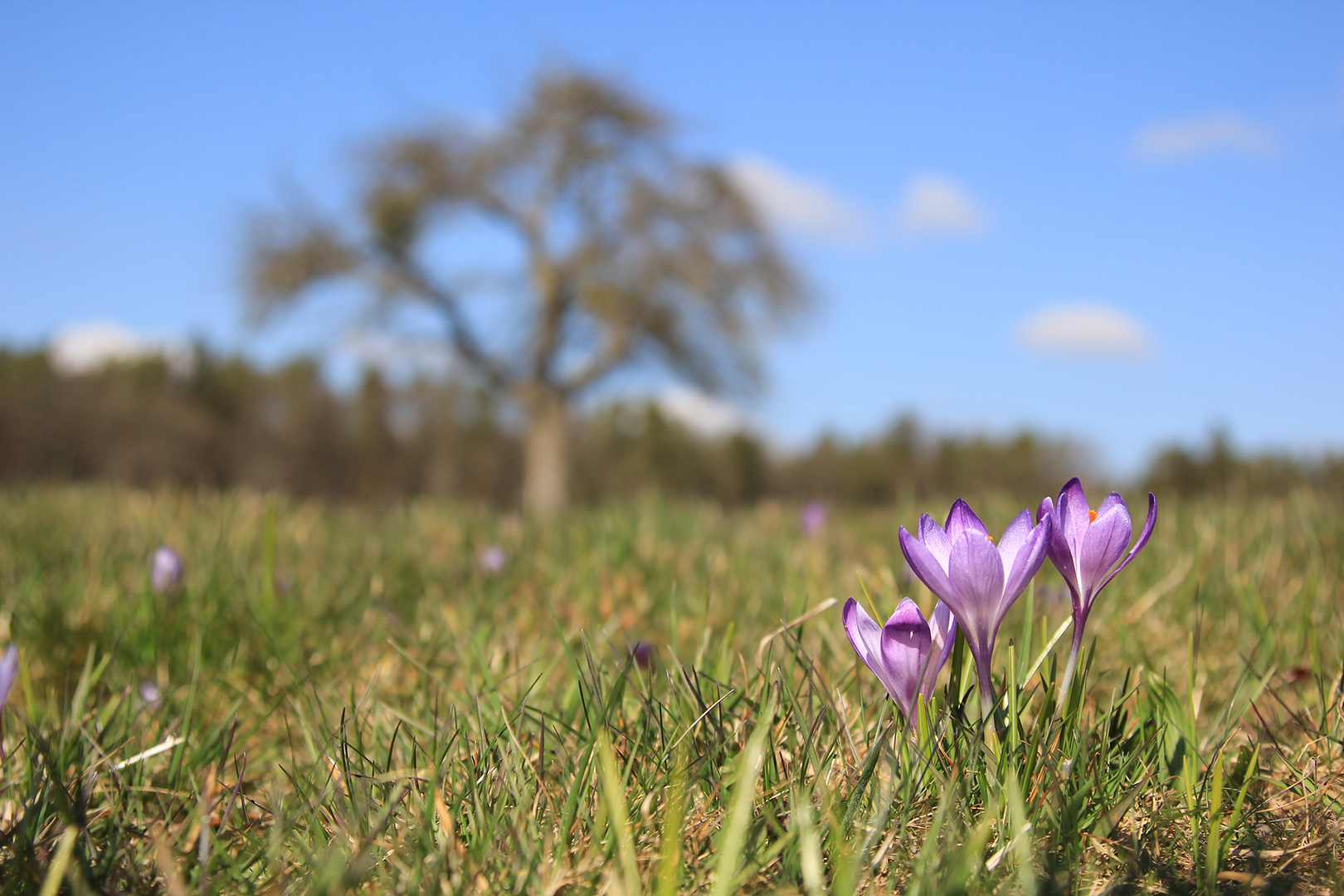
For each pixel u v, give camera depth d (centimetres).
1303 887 122
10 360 3875
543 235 2420
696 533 494
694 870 124
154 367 4472
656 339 2438
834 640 225
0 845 127
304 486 4297
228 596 293
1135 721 165
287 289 2280
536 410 2497
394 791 141
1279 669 216
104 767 163
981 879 115
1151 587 296
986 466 5162
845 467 6056
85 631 256
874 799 133
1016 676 148
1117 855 130
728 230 2394
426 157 2306
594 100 2331
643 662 200
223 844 139
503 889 119
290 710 214
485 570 365
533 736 171
